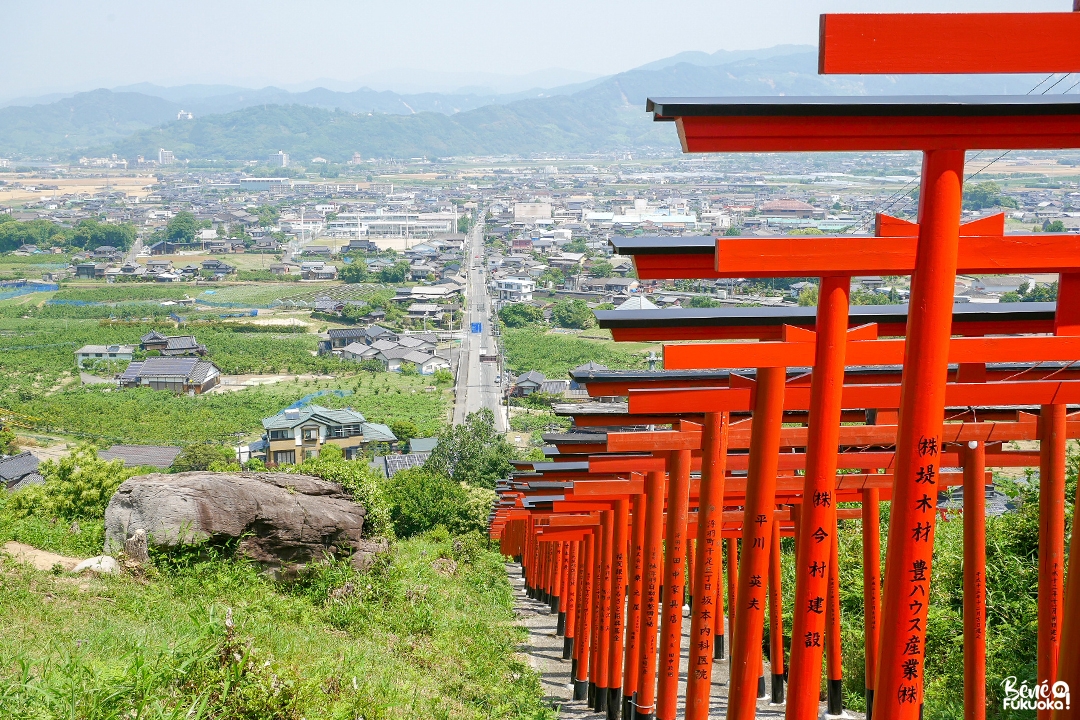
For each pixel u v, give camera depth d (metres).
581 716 18.92
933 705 15.91
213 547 17.95
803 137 7.24
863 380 12.22
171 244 199.25
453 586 28.44
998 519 21.02
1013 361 9.37
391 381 95.44
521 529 34.59
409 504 38.38
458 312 130.25
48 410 78.50
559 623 26.05
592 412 12.30
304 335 116.38
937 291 7.41
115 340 107.88
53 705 8.62
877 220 7.85
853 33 6.78
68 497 29.62
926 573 7.58
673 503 13.09
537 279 150.12
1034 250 7.95
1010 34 6.80
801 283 112.31
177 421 77.38
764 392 9.50
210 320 122.00
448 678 17.05
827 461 8.80
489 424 53.69
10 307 129.50
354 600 19.00
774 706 18.69
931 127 7.23
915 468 7.50
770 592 18.69
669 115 7.13
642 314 9.55
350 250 196.25
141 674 9.34
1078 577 6.88
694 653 11.79
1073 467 18.39
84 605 13.94
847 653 18.80
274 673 10.59
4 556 15.73
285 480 20.61
